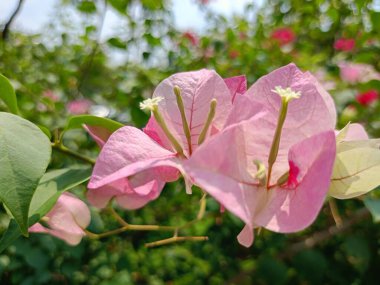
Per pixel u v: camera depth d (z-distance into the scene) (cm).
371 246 25
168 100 10
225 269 30
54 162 20
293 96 8
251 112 8
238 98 8
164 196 28
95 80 34
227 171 7
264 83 9
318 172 7
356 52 35
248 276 29
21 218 7
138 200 10
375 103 28
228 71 32
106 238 27
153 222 30
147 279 34
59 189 9
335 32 39
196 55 36
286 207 7
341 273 27
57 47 38
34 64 37
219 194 6
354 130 10
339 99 27
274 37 35
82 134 22
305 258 25
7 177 7
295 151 8
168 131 9
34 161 7
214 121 9
